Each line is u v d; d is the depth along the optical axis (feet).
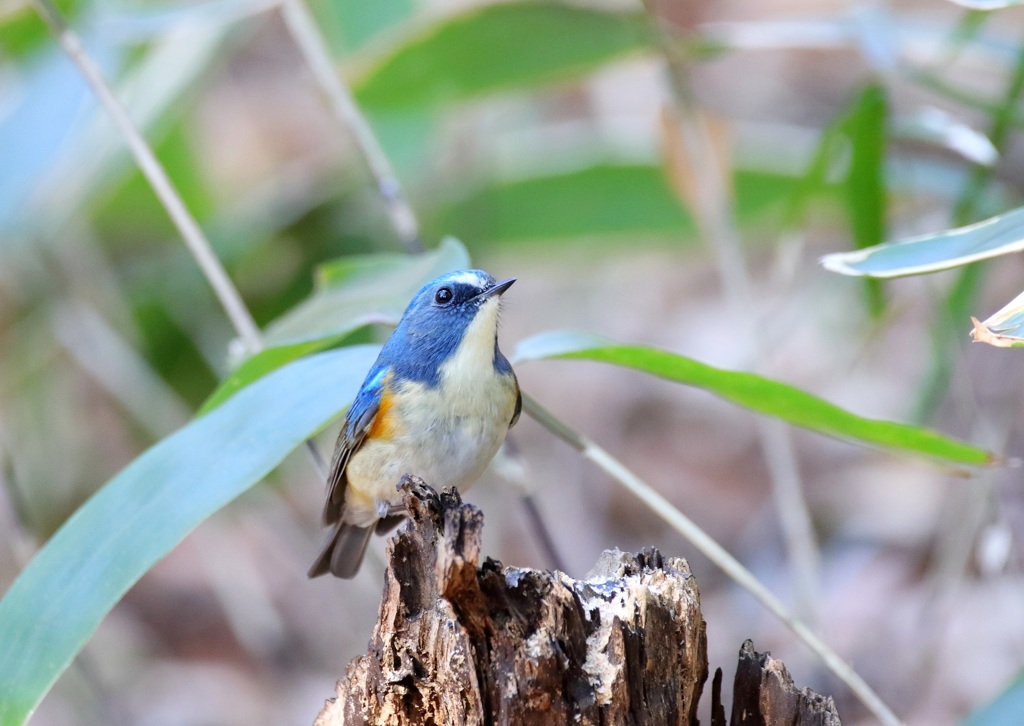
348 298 24.00
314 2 38.50
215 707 43.60
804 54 62.39
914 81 28.17
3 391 49.44
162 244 48.21
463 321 24.39
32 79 37.76
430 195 43.24
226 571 46.42
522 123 53.06
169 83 39.47
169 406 45.06
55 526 49.57
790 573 45.11
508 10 31.78
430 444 24.31
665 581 16.24
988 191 31.89
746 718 16.84
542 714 15.14
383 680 16.15
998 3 17.54
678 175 34.01
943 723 36.22
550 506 49.96
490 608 15.31
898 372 49.34
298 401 19.67
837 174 36.01
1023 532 38.47
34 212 40.32
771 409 21.61
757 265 57.06
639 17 31.45
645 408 55.21
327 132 54.90
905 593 42.39
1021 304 14.79
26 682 16.74
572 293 60.39
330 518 27.58
